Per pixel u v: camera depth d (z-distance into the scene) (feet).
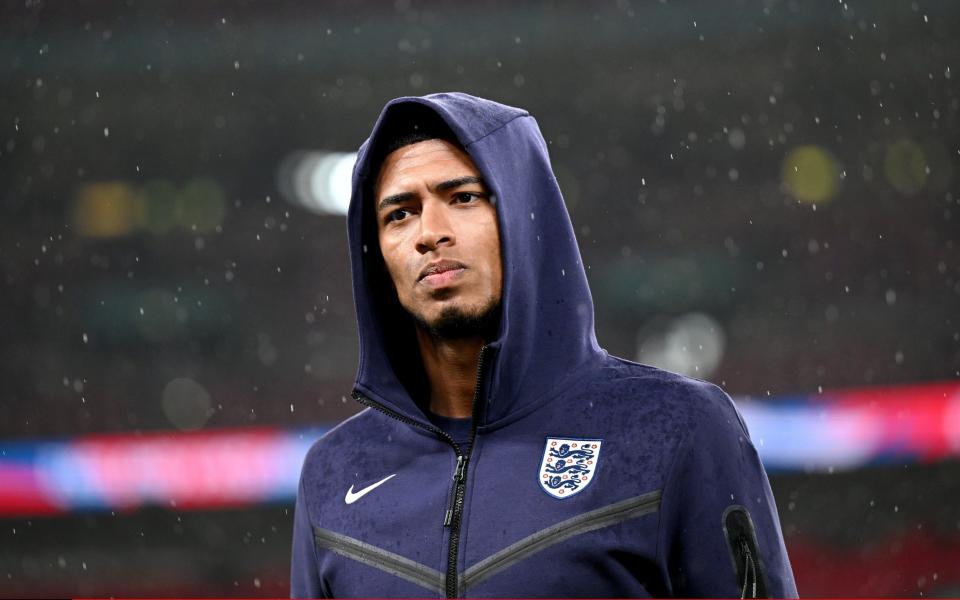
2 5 239.50
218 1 242.17
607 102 253.24
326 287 253.24
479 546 18.78
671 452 18.63
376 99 255.29
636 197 254.68
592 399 19.89
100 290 250.16
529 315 20.29
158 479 141.49
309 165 258.37
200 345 245.65
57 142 252.62
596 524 18.35
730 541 18.25
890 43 238.89
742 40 241.76
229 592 165.78
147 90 250.37
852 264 242.37
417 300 19.75
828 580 156.87
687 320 242.17
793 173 249.14
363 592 19.63
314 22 245.86
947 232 241.55
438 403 21.26
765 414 130.00
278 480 139.54
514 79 252.83
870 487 160.56
